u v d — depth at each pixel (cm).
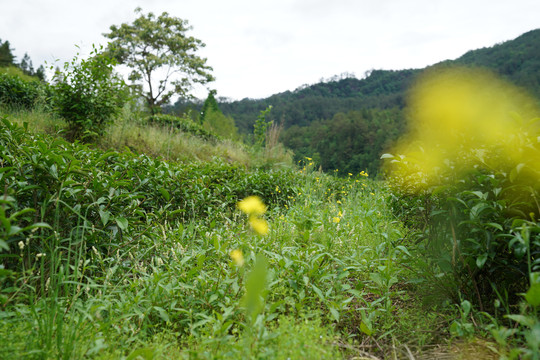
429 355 177
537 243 164
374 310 214
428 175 238
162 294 211
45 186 212
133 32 2675
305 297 212
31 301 163
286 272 244
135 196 247
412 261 246
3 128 251
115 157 355
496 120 208
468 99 217
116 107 743
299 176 735
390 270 241
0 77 922
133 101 939
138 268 242
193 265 253
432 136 232
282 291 226
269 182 605
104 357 150
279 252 278
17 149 237
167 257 256
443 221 234
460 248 210
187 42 2820
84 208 232
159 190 345
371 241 344
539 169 180
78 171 223
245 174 616
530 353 131
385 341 200
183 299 214
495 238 190
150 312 203
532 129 194
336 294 236
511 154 193
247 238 296
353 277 291
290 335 169
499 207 192
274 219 382
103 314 197
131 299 209
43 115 781
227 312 173
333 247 305
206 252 264
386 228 315
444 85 227
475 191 203
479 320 195
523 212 190
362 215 378
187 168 456
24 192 214
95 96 702
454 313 219
